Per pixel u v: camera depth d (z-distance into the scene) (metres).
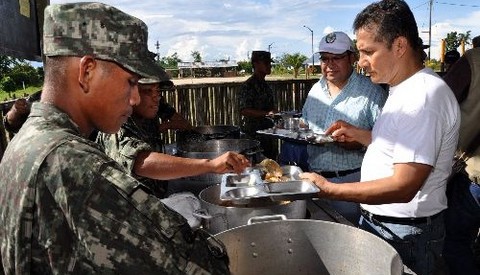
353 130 2.16
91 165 0.74
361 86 2.57
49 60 0.81
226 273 0.85
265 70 4.69
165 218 0.77
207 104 6.48
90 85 0.80
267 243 1.30
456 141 1.55
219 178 2.05
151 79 0.83
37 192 0.71
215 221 1.50
